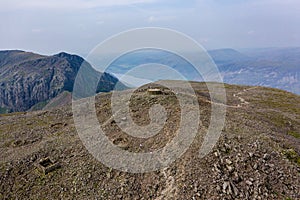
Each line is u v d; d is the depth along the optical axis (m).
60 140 32.34
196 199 20.91
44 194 23.83
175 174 23.55
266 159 25.23
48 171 26.23
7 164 27.88
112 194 22.89
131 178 24.17
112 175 24.83
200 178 22.56
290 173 24.17
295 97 80.62
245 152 25.62
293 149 29.28
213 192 21.33
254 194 21.45
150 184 23.36
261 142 28.20
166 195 21.89
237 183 22.31
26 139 34.91
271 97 78.38
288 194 21.89
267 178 23.03
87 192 23.39
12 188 24.88
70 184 24.44
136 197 22.42
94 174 25.12
